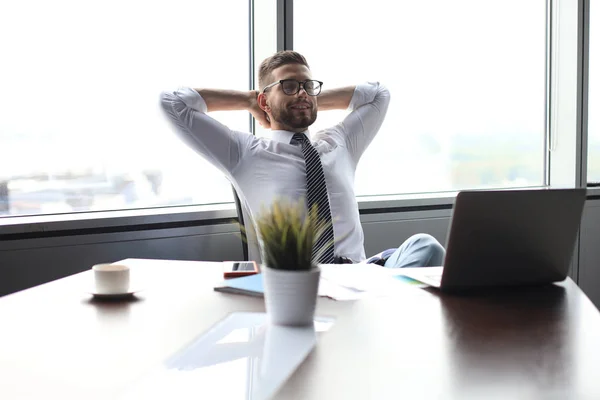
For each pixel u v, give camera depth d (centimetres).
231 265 165
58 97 251
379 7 331
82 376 85
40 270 238
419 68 347
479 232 132
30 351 96
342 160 262
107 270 132
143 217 260
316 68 314
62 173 255
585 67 377
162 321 114
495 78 374
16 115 242
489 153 376
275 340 102
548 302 129
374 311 121
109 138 265
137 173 274
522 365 90
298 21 307
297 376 85
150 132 277
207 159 259
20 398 78
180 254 272
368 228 322
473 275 137
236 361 92
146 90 273
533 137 391
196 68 288
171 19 278
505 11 373
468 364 90
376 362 91
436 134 357
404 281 149
